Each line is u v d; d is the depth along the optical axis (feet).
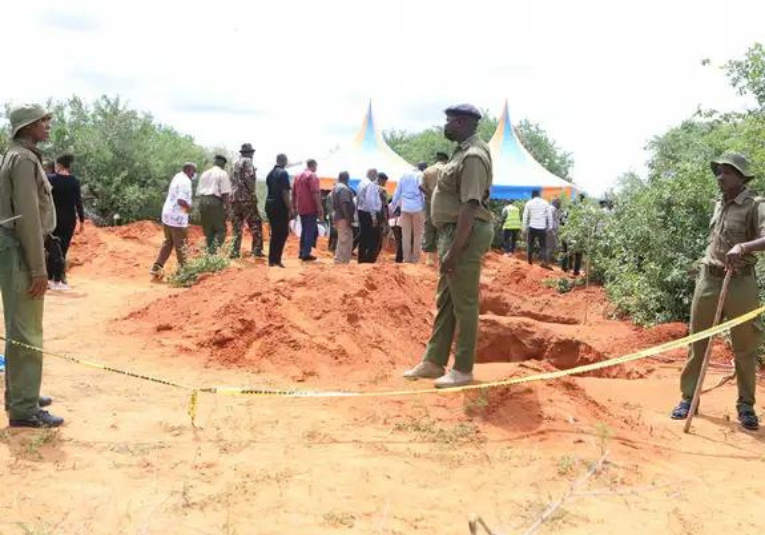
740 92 35.70
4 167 16.88
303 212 48.80
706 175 38.14
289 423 18.34
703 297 20.57
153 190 77.61
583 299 44.04
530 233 65.87
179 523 13.01
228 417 18.61
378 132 84.17
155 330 27.17
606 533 13.39
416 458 16.38
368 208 48.52
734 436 19.61
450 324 21.66
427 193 34.53
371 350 25.08
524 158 85.61
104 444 16.56
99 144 75.77
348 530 13.00
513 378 20.63
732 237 20.12
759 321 20.49
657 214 39.01
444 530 13.16
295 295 27.30
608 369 26.73
